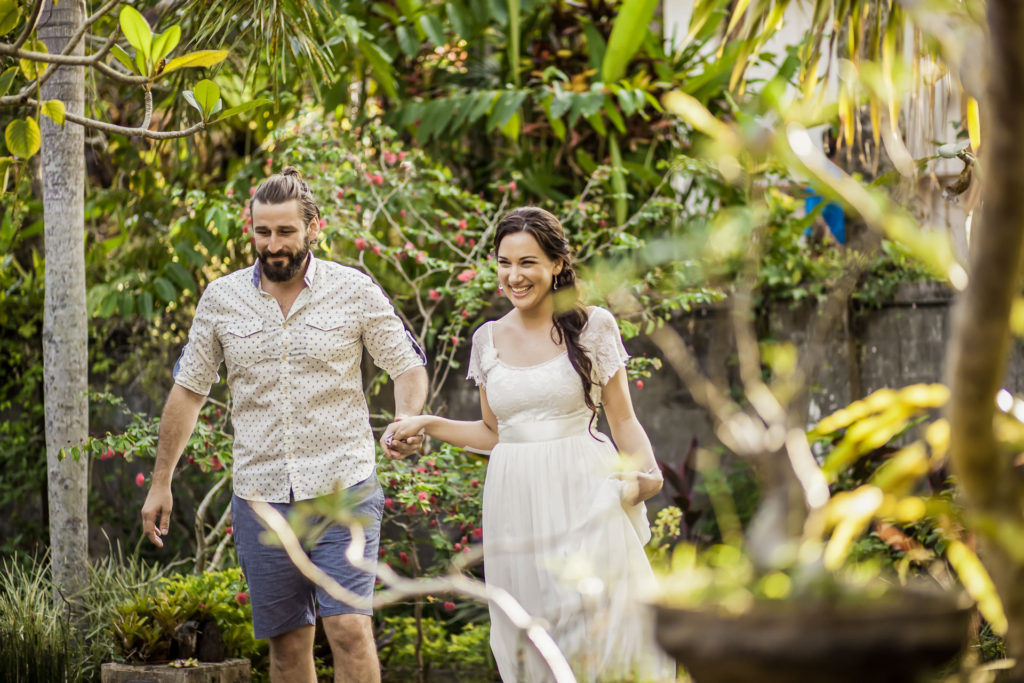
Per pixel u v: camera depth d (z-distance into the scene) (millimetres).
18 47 2314
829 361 5078
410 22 5441
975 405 838
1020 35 729
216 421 4945
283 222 3023
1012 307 795
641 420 5387
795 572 854
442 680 4406
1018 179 750
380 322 3197
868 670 780
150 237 5617
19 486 5730
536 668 2559
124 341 5707
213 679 3604
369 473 3107
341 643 2932
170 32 2451
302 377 3082
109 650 3934
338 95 5410
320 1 4336
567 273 2936
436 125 5281
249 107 2609
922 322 5035
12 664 3688
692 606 855
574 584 1379
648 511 5234
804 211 5574
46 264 4031
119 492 5656
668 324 5289
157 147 5531
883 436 1150
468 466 4480
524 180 5500
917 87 2756
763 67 6160
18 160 2883
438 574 4547
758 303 5105
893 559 2879
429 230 5188
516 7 5242
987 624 2119
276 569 3027
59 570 4023
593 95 5086
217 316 3156
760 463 959
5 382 5750
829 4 2811
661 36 5859
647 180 5492
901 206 1277
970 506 929
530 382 2867
